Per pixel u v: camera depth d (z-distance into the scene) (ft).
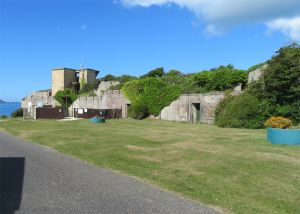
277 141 49.75
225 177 31.01
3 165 38.75
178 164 37.47
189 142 54.19
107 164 38.93
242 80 118.21
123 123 107.45
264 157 39.24
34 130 87.45
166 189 27.81
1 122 130.72
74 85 231.50
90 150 49.78
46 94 241.76
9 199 25.21
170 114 122.93
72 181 30.71
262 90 85.56
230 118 88.22
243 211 22.34
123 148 49.98
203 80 123.54
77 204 23.91
